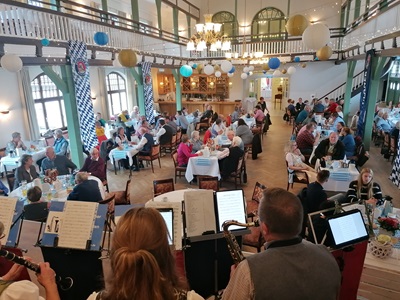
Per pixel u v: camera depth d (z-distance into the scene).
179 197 3.88
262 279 1.04
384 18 6.93
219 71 11.61
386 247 2.42
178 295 0.92
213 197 2.33
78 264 2.09
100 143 7.60
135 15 9.62
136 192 6.20
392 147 7.45
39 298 1.33
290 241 1.12
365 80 8.41
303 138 7.09
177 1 12.33
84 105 7.33
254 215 3.57
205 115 11.86
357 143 7.02
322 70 14.52
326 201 3.41
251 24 14.41
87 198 3.91
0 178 7.12
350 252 2.04
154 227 0.89
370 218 2.69
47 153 5.50
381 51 7.12
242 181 6.55
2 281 1.23
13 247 2.15
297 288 1.04
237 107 12.10
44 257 2.12
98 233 2.02
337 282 1.13
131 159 7.10
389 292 2.36
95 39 6.06
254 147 8.05
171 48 12.05
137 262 0.82
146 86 10.38
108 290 0.86
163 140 8.62
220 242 2.36
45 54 6.11
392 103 12.65
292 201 1.14
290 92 15.24
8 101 8.11
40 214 3.47
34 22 5.83
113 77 13.22
